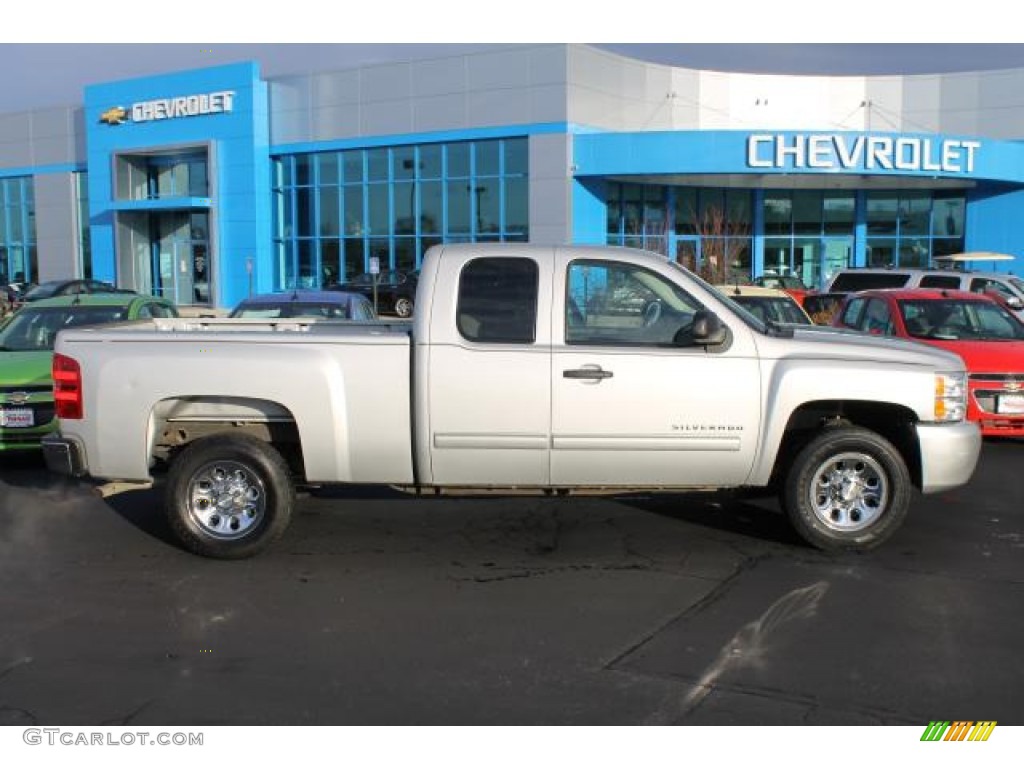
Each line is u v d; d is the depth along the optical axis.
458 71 33.41
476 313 6.19
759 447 6.21
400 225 35.28
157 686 4.49
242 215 37.59
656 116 36.38
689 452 6.20
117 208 39.41
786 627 5.18
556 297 6.19
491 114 33.00
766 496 7.13
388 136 34.91
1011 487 8.46
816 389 6.18
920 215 36.72
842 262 37.25
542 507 7.80
